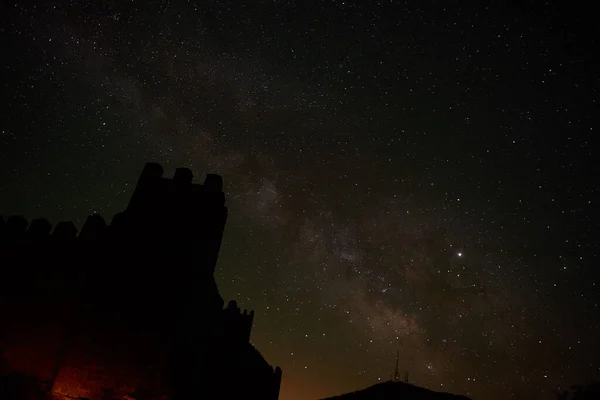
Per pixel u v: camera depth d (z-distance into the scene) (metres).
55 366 10.80
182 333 11.91
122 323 11.34
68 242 12.43
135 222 12.80
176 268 12.23
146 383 10.77
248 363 16.73
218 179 13.99
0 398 10.08
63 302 11.56
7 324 11.21
